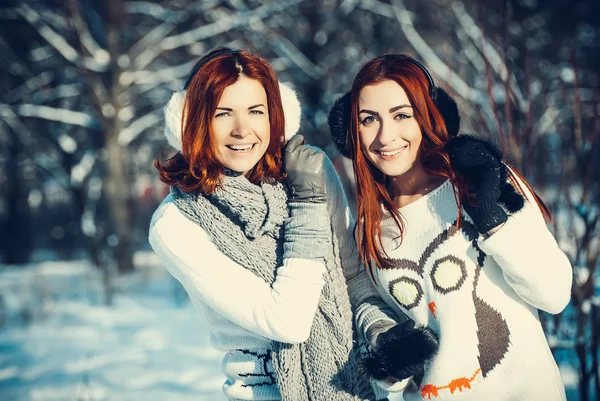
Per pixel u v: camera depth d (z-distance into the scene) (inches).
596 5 488.1
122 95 495.2
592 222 140.7
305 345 85.7
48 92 529.7
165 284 427.2
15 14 510.9
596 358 135.0
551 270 78.9
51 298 371.2
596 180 161.6
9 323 313.1
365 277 91.9
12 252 619.2
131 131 514.3
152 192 759.1
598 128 157.3
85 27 493.4
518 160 150.6
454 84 216.7
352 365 85.7
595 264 137.9
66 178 548.4
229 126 82.2
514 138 151.3
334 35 493.0
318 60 487.8
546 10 474.9
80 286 425.4
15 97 531.5
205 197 84.5
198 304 91.1
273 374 87.0
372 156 85.9
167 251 85.0
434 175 86.0
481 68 314.7
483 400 82.0
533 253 78.2
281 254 85.8
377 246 88.1
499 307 82.6
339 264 89.6
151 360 237.3
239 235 84.0
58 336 282.7
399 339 79.2
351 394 85.0
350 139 88.1
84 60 482.6
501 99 245.3
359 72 85.9
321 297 86.4
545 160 188.1
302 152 85.8
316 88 473.7
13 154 598.2
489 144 80.4
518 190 83.4
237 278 83.4
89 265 565.3
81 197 538.9
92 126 518.3
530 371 82.1
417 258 85.7
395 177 90.0
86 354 249.4
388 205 87.6
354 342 88.4
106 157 502.0
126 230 505.0
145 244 711.7
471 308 82.3
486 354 81.9
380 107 83.5
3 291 415.8
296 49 491.5
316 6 487.5
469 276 82.7
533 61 400.8
